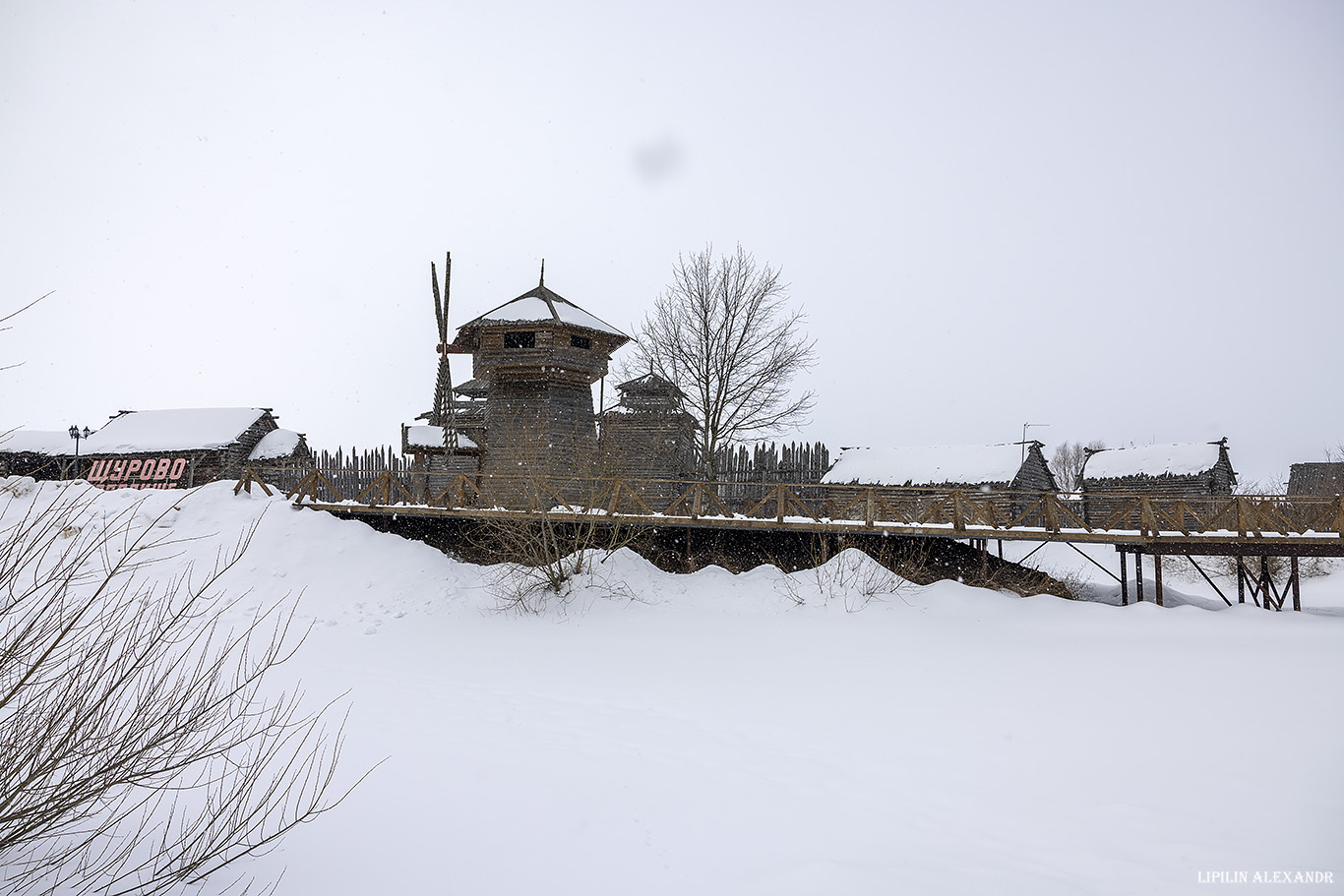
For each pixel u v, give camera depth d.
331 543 17.42
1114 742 7.63
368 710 8.20
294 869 4.26
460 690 9.48
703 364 28.12
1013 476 28.16
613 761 6.84
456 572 17.17
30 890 3.48
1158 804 6.07
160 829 4.54
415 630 13.85
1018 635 13.36
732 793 6.20
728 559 18.75
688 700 9.30
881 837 5.43
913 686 10.05
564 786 6.09
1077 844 5.35
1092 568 29.33
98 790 3.53
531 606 15.27
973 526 16.80
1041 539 16.14
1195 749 7.34
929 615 14.48
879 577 15.83
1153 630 13.66
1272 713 8.55
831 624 14.02
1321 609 17.97
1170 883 4.74
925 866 4.92
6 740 3.42
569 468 23.77
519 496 19.80
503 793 5.84
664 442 28.12
